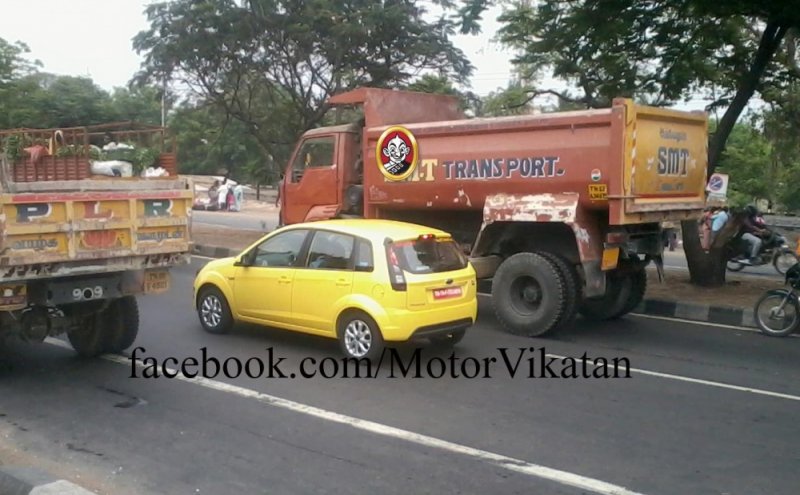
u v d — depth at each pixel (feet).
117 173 25.02
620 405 22.54
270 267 28.81
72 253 22.38
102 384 24.08
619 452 18.69
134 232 23.88
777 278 49.83
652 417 21.45
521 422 20.83
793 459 18.38
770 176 105.19
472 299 27.55
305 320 27.71
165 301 38.09
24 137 24.06
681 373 26.45
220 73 57.26
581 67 44.68
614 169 29.86
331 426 20.33
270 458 18.08
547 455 18.43
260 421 20.67
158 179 24.85
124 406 21.93
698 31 40.22
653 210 31.50
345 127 40.91
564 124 31.17
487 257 34.35
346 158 40.73
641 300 36.22
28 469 16.58
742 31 45.24
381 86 56.75
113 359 27.12
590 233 31.48
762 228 53.26
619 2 39.17
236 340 29.81
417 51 53.16
